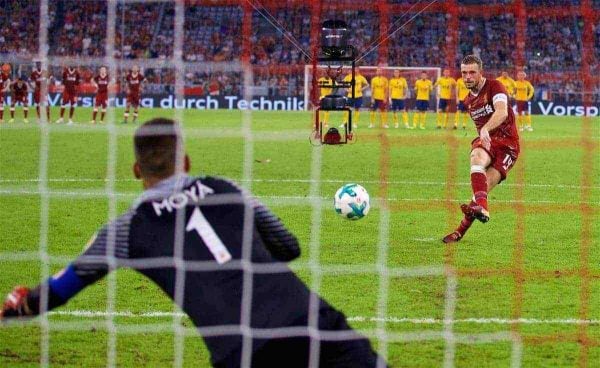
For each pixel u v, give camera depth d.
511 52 62.56
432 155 34.97
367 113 64.25
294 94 65.25
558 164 31.72
